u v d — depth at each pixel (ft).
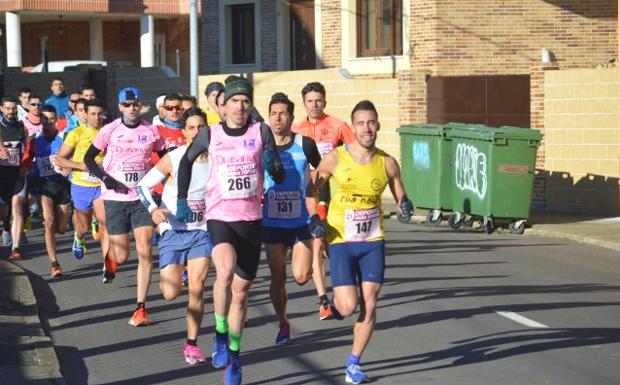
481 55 141.90
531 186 99.91
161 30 257.34
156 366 49.88
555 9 143.23
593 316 60.29
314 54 165.58
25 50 258.16
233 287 45.60
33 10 226.17
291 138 53.72
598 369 47.65
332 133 64.59
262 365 49.57
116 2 234.79
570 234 96.68
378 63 150.51
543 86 116.88
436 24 140.67
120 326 59.06
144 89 168.35
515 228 100.89
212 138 45.55
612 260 83.51
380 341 54.13
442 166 106.01
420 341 53.93
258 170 45.78
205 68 180.65
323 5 159.02
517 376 46.47
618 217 109.91
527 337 54.60
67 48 252.83
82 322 60.23
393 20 149.38
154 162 62.54
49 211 76.43
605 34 144.56
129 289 70.64
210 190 45.80
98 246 92.07
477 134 101.09
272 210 53.16
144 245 59.36
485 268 78.95
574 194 115.03
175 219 51.29
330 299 64.85
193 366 49.80
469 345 52.85
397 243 94.07
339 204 46.03
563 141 115.75
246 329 57.82
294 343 54.19
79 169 69.21
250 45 175.01
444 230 104.63
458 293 68.03
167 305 64.95
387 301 65.41
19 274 74.64
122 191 61.72
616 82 111.45
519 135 99.40
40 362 48.47
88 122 71.72
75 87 175.63
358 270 46.73
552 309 62.39
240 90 45.37
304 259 53.67
